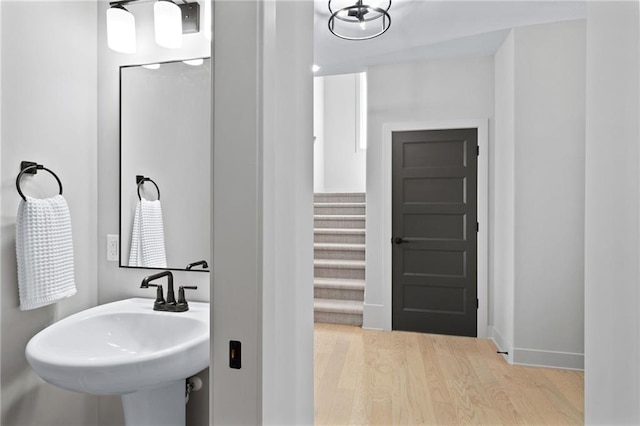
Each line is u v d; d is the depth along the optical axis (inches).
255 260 30.6
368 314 139.0
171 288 56.1
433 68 133.1
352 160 251.3
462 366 107.3
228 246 31.3
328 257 168.2
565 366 105.3
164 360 39.9
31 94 53.1
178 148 61.4
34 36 53.4
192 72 60.7
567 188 105.3
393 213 138.2
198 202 60.7
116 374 38.6
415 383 97.0
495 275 127.6
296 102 41.6
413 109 135.1
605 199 30.4
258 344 30.5
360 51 124.1
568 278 105.6
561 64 105.1
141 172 62.6
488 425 78.7
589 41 32.9
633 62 26.1
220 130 31.6
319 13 98.7
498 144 124.6
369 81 138.6
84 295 61.6
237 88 31.2
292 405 39.4
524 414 82.7
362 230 171.3
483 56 129.3
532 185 107.4
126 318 53.9
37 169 53.4
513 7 95.9
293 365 39.9
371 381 98.1
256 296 30.6
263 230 30.8
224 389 31.2
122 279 63.1
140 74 62.4
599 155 31.3
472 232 131.4
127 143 62.9
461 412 83.5
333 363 109.1
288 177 38.2
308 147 47.0
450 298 133.6
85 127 61.7
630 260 26.6
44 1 54.7
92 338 51.8
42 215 51.6
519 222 108.3
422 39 115.1
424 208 135.6
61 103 57.5
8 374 50.8
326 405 86.4
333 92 255.1
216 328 31.6
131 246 62.7
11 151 50.8
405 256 137.3
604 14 30.1
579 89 104.3
